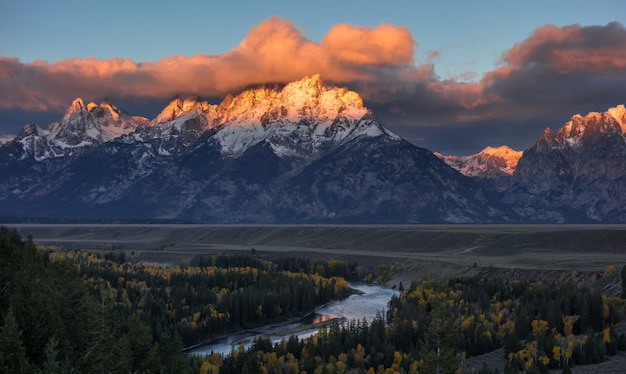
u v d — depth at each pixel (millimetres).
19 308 115500
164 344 137250
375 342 159750
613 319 167875
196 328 196500
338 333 171250
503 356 149750
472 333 160625
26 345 112062
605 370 130875
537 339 150375
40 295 120375
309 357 154500
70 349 113562
